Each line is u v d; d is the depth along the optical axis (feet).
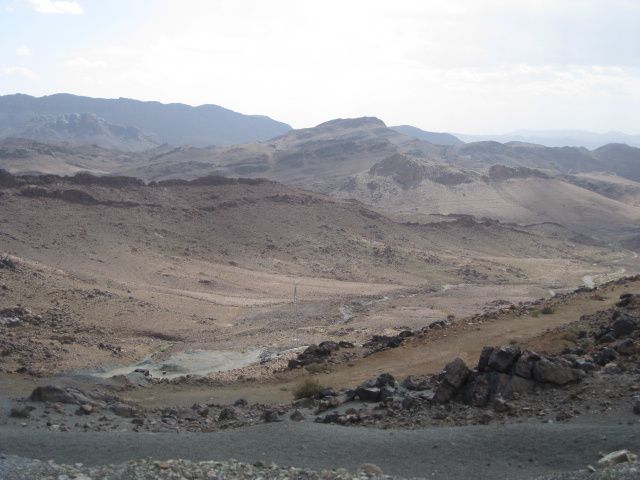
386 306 331.57
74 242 416.26
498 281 501.15
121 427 82.79
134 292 334.85
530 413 70.79
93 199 492.95
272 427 72.64
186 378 146.41
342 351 147.64
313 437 68.23
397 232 632.79
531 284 486.38
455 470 57.77
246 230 543.39
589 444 58.44
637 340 94.89
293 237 552.82
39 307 257.34
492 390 77.97
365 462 61.11
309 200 634.43
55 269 337.11
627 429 59.98
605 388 73.87
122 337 240.53
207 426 82.38
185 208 542.57
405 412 78.79
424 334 145.79
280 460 62.13
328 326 268.21
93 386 137.39
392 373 117.70
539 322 140.77
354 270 497.46
